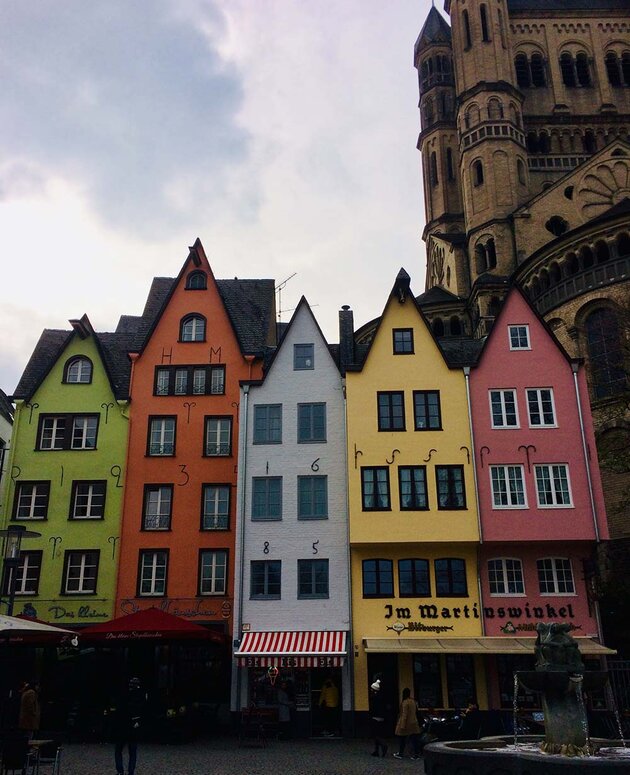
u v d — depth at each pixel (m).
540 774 12.69
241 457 32.69
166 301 37.72
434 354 33.16
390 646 28.16
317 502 31.86
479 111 59.72
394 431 31.94
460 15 65.00
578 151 63.41
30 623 18.72
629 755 14.54
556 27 68.94
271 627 30.02
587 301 42.41
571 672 14.86
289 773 18.55
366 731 28.39
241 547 31.27
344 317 38.28
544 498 30.62
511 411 32.09
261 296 43.00
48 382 36.31
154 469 34.50
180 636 25.30
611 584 33.47
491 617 29.67
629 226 41.91
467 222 58.31
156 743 25.39
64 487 34.34
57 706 30.34
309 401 33.47
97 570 32.94
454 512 30.50
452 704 28.83
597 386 41.38
